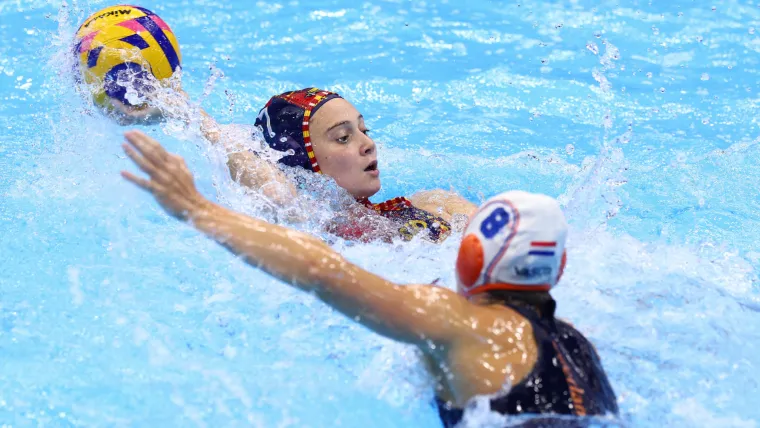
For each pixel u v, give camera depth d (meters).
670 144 19.86
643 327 11.16
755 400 9.91
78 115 16.91
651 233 15.34
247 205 14.50
